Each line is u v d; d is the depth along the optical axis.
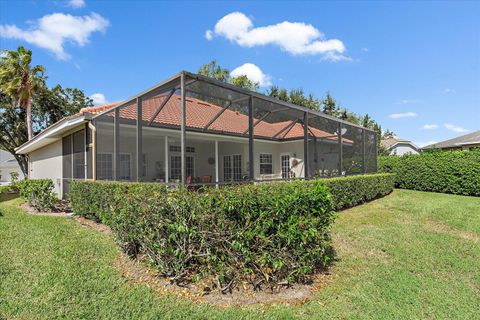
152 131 9.46
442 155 13.42
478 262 4.73
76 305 3.17
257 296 3.43
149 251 3.88
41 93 23.75
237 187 4.13
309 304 3.31
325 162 10.88
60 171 12.17
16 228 6.48
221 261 3.50
